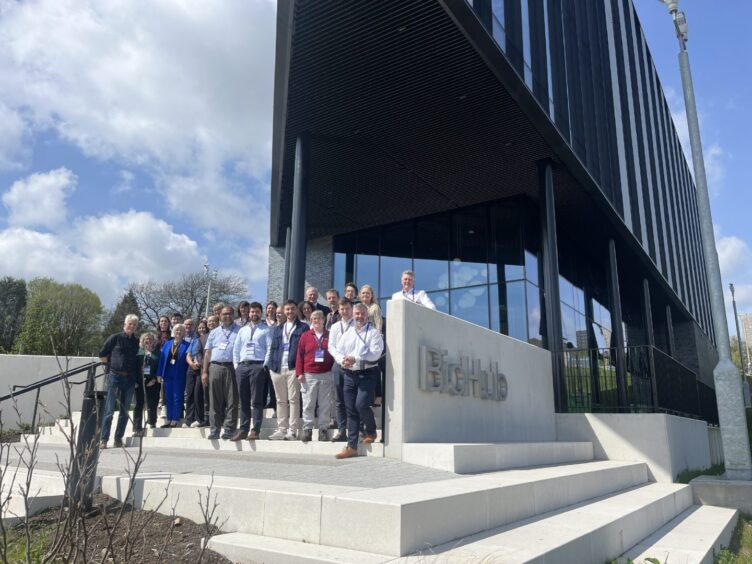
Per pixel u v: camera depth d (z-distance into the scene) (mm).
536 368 11531
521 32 12414
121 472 5891
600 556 5059
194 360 10086
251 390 8461
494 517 5008
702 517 8539
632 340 26703
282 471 5871
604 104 18703
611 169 18219
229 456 7371
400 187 15969
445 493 4566
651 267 22734
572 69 15688
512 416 10094
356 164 14828
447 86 11656
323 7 9773
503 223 16422
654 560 5055
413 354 7461
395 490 4699
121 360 9023
